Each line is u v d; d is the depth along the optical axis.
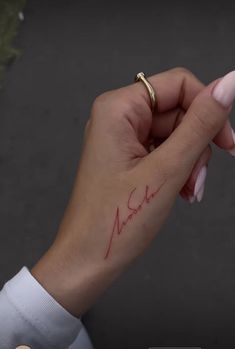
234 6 1.05
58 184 0.91
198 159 0.45
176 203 0.87
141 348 0.78
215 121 0.43
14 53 1.03
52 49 1.04
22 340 0.44
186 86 0.49
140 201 0.44
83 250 0.44
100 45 1.03
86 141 0.46
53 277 0.44
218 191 0.88
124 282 0.82
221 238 0.85
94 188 0.45
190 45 1.02
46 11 1.07
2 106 0.98
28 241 0.87
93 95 0.99
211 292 0.81
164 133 0.51
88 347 0.61
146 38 1.03
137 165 0.44
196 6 1.05
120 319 0.80
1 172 0.92
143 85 0.48
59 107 0.98
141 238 0.44
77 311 0.45
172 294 0.81
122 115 0.46
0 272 0.85
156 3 1.06
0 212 0.89
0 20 1.07
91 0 1.08
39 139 0.95
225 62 1.00
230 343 0.78
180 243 0.84
